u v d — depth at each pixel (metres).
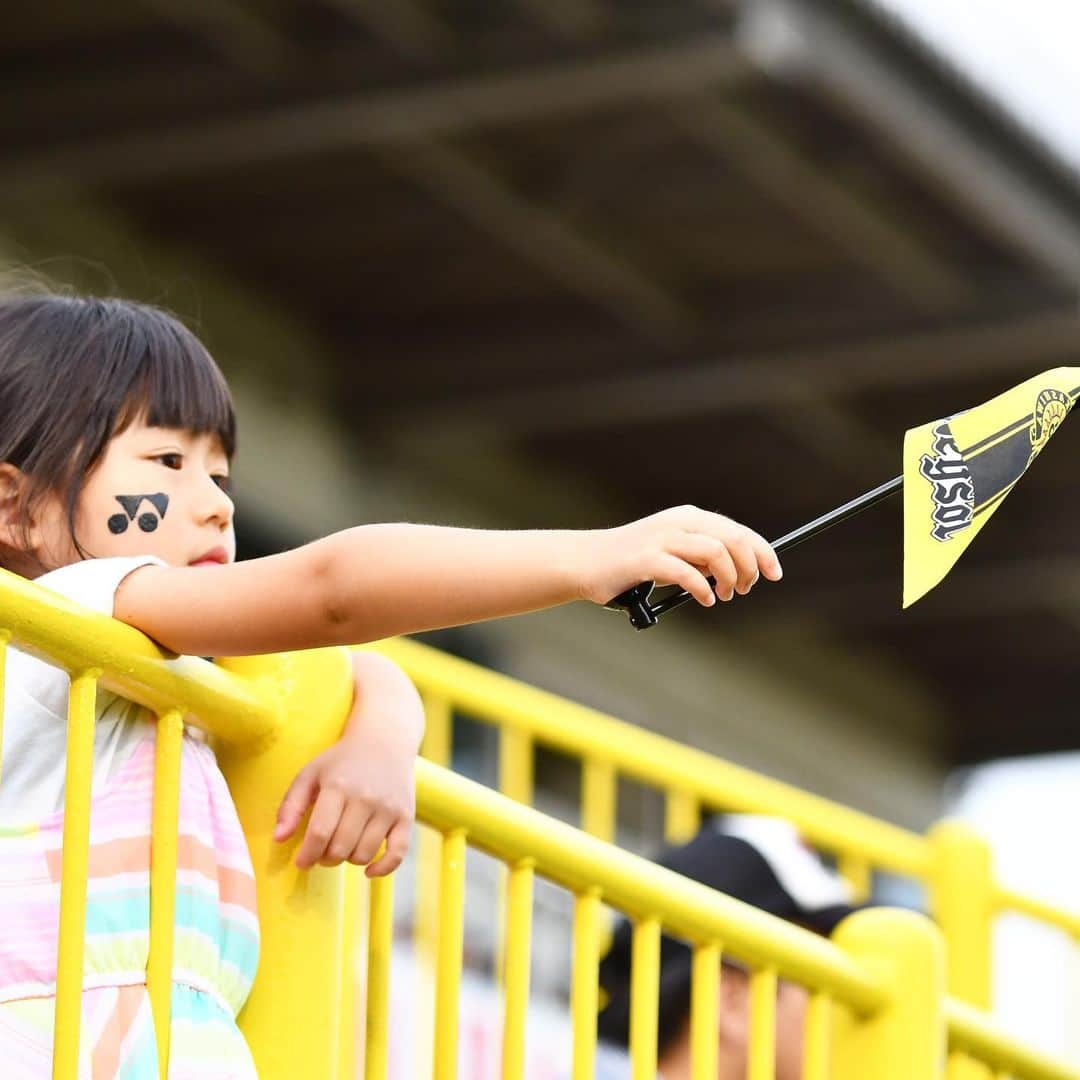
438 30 19.33
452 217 23.56
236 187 23.41
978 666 35.31
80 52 20.72
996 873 15.23
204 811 6.80
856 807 35.34
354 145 21.64
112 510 7.21
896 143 20.56
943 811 37.28
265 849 7.00
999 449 6.46
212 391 7.48
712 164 21.67
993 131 20.86
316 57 19.88
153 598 6.54
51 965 6.35
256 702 6.95
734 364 24.94
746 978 10.30
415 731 7.25
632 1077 8.03
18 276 19.39
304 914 7.00
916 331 24.02
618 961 10.52
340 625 6.38
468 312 26.23
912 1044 9.09
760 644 33.72
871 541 30.28
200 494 7.34
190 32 20.19
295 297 26.16
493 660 28.94
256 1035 6.89
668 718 31.91
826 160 21.42
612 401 26.19
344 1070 10.41
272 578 6.41
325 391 27.08
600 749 14.55
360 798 6.95
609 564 6.10
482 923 20.70
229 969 6.76
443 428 27.36
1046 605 31.95
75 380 7.26
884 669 35.66
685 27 18.69
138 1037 6.35
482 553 6.23
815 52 18.78
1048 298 23.28
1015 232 22.17
